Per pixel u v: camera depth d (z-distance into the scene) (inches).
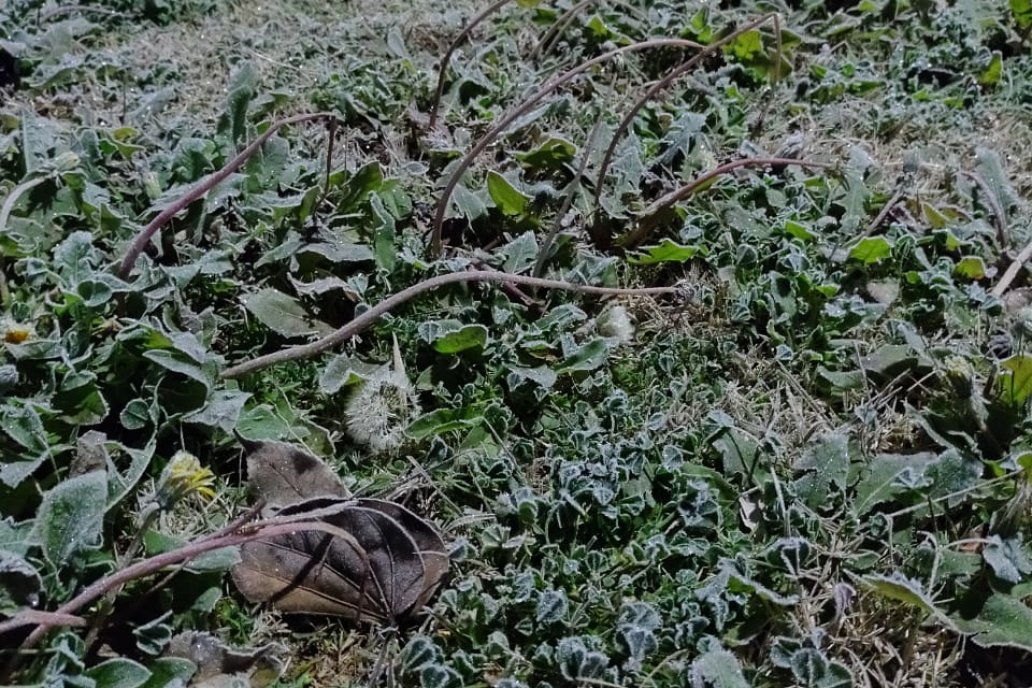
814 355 89.1
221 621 66.8
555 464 77.4
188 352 72.9
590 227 102.4
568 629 67.0
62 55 121.4
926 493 75.9
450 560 69.5
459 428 79.1
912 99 127.5
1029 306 95.7
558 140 104.0
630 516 74.4
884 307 92.4
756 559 71.9
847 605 68.2
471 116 117.6
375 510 66.9
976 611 69.3
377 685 65.2
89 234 80.4
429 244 95.7
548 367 84.0
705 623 66.4
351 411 79.3
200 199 92.2
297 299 88.4
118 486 67.2
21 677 57.1
